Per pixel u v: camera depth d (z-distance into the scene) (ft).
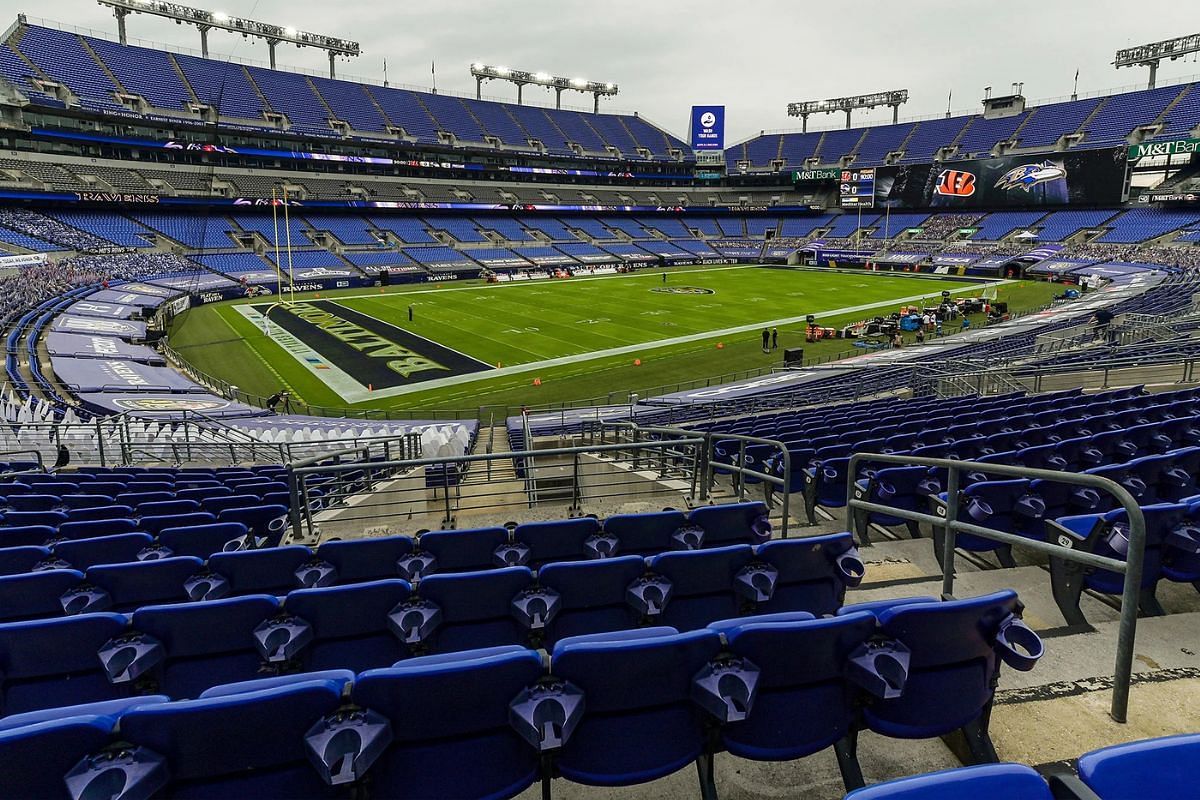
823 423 42.65
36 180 183.01
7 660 12.39
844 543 15.84
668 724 10.39
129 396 80.23
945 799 6.48
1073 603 15.05
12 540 22.89
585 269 238.48
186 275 178.40
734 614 15.61
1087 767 6.56
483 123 289.94
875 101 328.08
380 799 9.84
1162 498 20.71
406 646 14.12
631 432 52.90
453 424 72.90
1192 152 202.39
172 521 24.14
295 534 25.45
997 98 276.62
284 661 13.30
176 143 212.43
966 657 10.84
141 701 9.62
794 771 11.46
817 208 307.78
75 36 212.64
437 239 245.04
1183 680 12.53
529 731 9.50
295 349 119.34
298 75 258.37
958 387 64.08
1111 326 85.71
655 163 318.45
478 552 18.74
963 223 253.44
